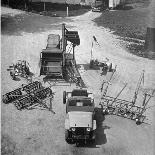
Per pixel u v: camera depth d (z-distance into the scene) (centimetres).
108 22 5150
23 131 2061
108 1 6222
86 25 4906
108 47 3962
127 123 2252
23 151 1867
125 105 2445
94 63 3231
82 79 2933
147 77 3142
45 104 2414
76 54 3581
